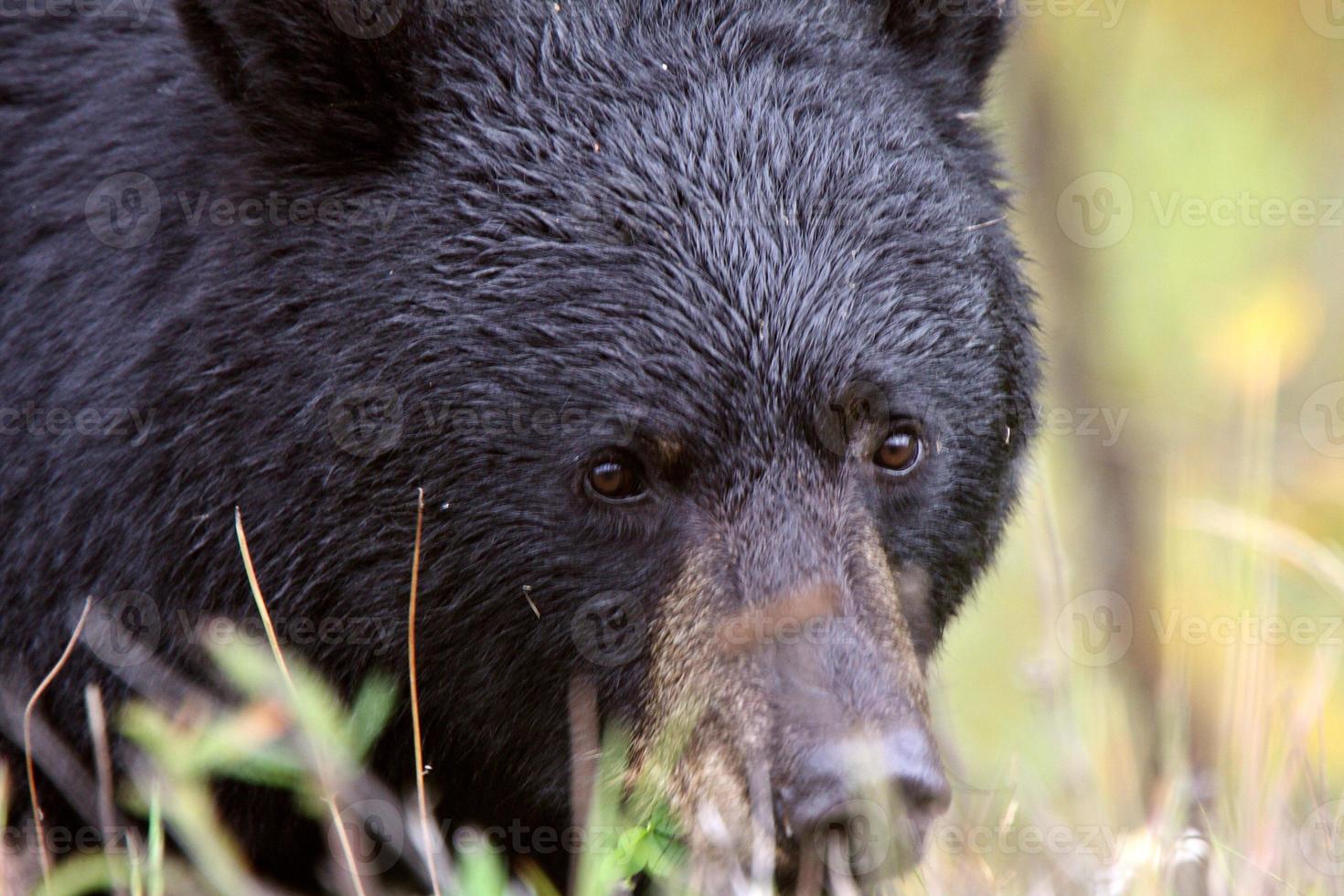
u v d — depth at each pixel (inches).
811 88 364.5
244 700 346.0
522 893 378.3
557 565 343.3
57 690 360.2
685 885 332.8
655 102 355.9
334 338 339.3
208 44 343.0
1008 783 451.8
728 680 323.0
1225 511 542.0
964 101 398.9
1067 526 626.8
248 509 342.0
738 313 340.2
